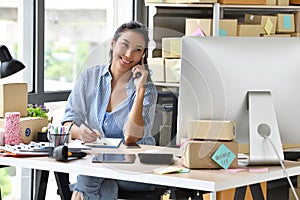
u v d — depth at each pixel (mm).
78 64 5570
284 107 3197
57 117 4961
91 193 3502
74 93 3445
